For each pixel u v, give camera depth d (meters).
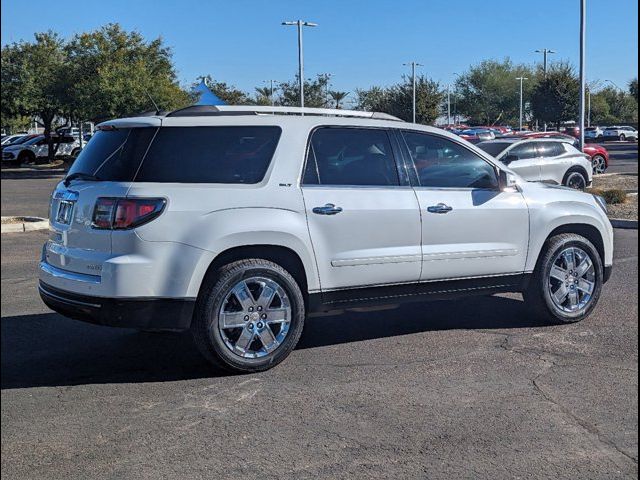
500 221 6.39
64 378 5.42
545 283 6.64
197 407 4.84
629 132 68.81
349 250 5.73
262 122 5.62
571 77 56.69
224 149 5.46
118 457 4.12
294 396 5.02
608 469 3.93
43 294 5.63
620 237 12.43
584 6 23.12
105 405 4.88
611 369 5.52
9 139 50.06
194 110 5.62
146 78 34.91
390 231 5.86
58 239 5.60
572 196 6.91
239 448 4.22
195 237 5.15
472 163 6.45
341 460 4.05
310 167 5.68
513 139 17.56
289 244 5.46
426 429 4.45
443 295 6.27
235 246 5.30
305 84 51.53
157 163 5.25
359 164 5.90
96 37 36.28
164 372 5.55
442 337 6.45
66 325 6.92
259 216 5.36
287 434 4.40
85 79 36.41
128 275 5.00
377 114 6.23
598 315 7.16
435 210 6.05
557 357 5.83
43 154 44.03
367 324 6.94
